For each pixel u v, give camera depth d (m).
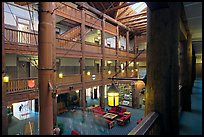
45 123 4.59
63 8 12.77
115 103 4.94
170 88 3.14
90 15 15.93
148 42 3.43
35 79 11.12
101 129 11.71
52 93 4.70
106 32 18.66
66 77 13.23
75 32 14.93
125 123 13.94
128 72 22.52
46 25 4.64
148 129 2.43
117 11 19.91
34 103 15.96
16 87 9.93
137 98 19.38
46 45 4.62
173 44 3.17
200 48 10.38
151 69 3.35
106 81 18.31
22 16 13.06
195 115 4.53
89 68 21.27
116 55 20.22
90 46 16.00
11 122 12.41
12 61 12.70
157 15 3.26
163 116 3.15
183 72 5.86
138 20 20.77
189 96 5.40
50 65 4.71
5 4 11.94
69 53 13.45
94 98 23.72
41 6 4.64
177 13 3.24
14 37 10.15
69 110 16.14
